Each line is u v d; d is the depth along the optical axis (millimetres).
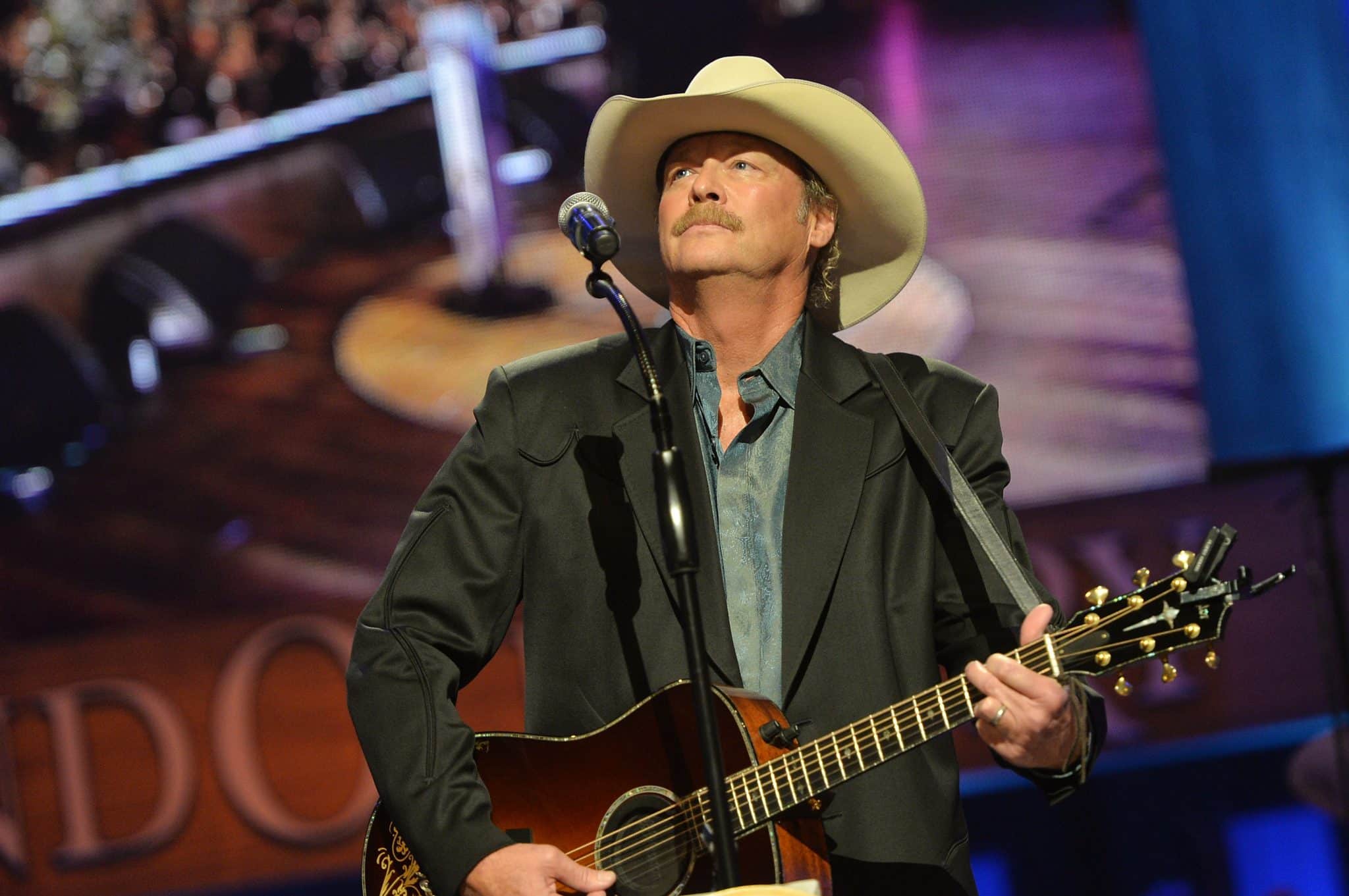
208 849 15375
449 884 6387
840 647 6805
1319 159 15484
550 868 6258
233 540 15883
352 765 15477
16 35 16641
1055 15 15617
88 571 15867
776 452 7363
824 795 6434
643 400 7465
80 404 16203
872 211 8172
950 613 7152
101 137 16531
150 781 15477
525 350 15891
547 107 16094
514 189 16047
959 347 15383
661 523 5883
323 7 16391
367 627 7082
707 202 7570
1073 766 6066
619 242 6320
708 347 7598
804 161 7910
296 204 16297
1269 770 14672
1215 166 15453
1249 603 14703
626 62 16031
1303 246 15352
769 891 4965
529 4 16141
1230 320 15281
